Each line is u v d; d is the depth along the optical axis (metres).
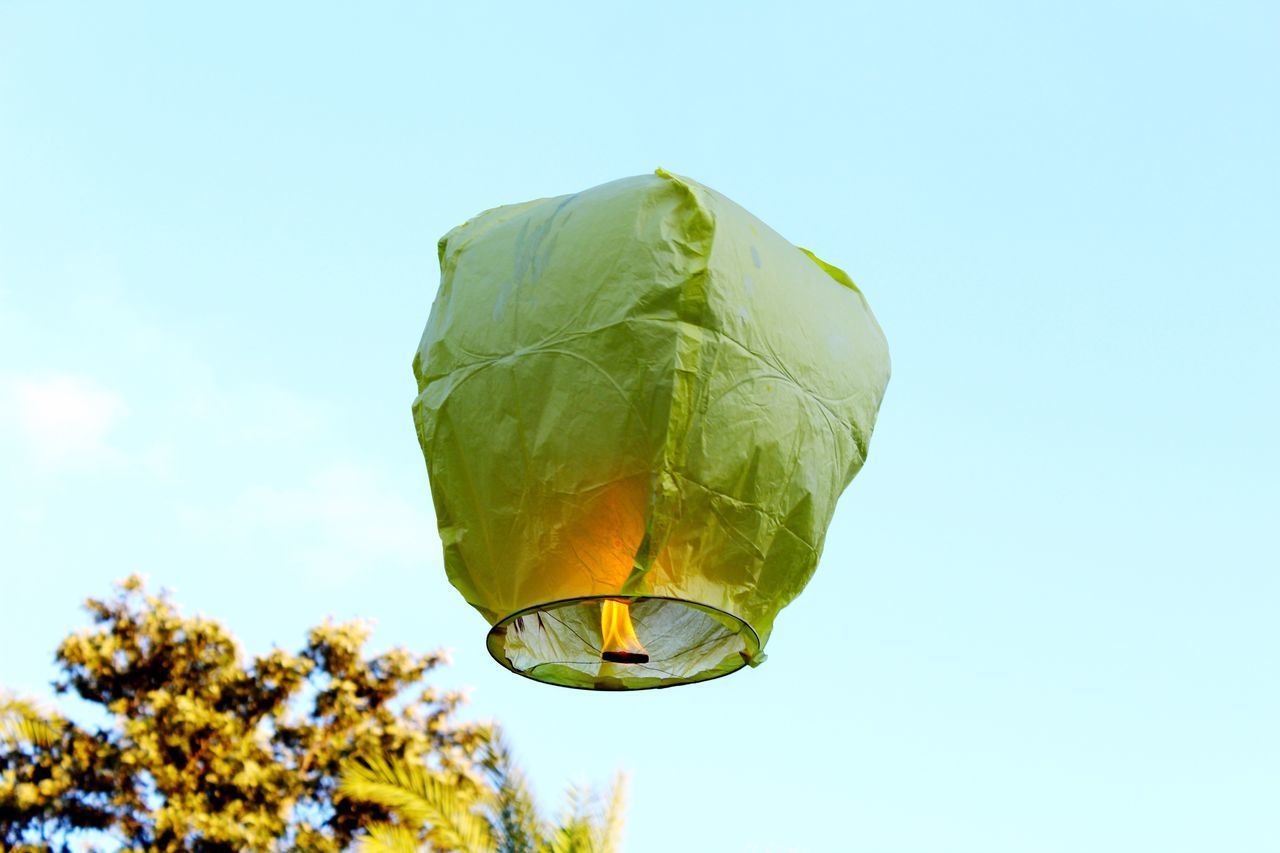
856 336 4.82
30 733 11.73
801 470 4.47
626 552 4.32
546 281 4.50
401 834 6.64
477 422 4.48
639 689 4.96
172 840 11.36
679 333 4.28
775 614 4.57
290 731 12.76
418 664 13.46
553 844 6.45
